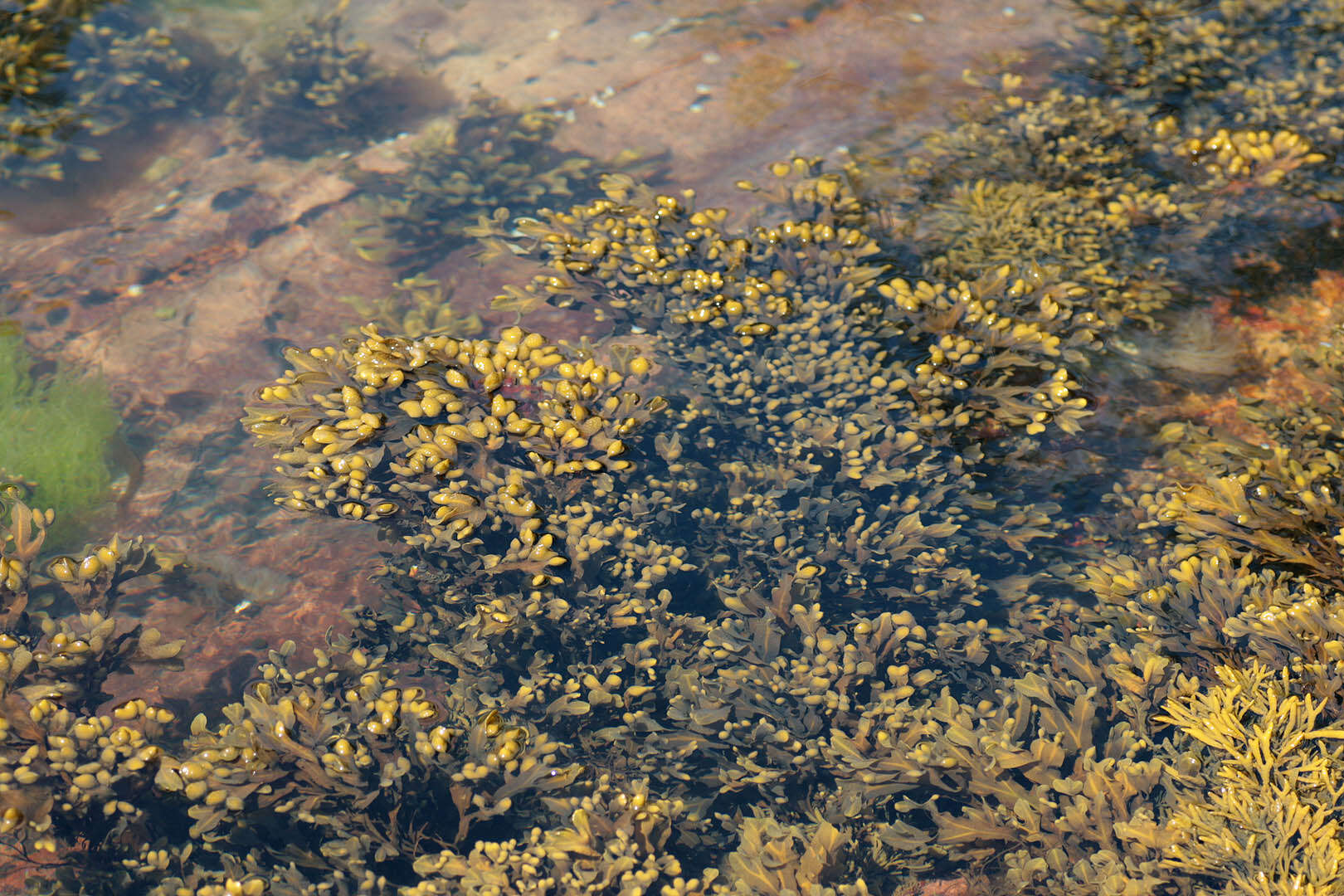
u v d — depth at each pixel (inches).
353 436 95.7
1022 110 110.7
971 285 102.0
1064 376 99.3
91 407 102.1
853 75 114.3
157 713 92.0
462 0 120.6
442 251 108.4
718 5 119.0
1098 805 90.9
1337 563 93.6
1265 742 89.5
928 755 92.0
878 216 106.2
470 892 89.7
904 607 97.3
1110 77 112.1
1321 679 91.0
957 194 107.0
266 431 96.3
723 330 102.3
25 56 113.8
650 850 91.3
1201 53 112.7
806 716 93.8
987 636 95.9
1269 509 94.4
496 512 95.4
